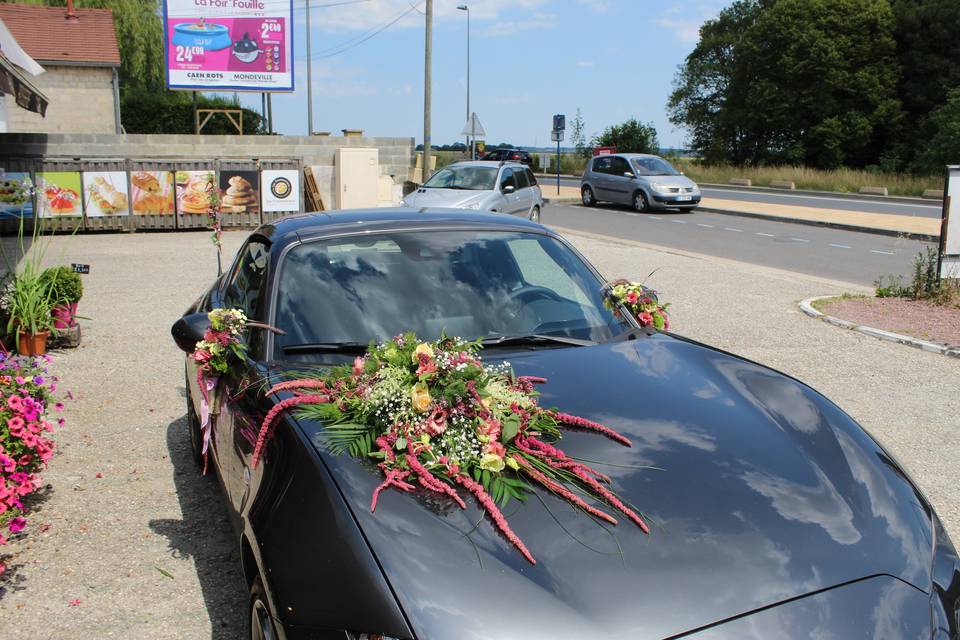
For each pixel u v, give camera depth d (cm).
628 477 232
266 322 323
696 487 229
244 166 1772
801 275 1285
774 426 270
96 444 512
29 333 717
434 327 329
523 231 401
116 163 1678
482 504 218
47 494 440
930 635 201
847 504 234
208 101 3794
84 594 342
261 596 245
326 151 2100
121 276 1169
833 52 5278
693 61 6944
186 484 454
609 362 314
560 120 3212
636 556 202
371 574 197
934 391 634
